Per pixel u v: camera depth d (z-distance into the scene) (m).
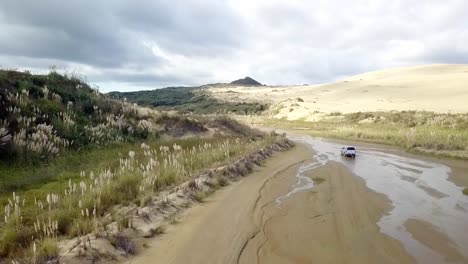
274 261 8.77
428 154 30.22
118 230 8.95
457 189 17.39
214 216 11.57
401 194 16.09
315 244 9.98
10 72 21.83
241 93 163.38
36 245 7.62
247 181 17.17
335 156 29.34
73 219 9.05
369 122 59.41
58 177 13.80
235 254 8.92
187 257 8.51
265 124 73.81
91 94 25.98
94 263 7.61
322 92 119.00
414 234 10.98
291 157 27.23
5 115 17.14
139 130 24.80
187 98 163.50
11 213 9.35
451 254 9.55
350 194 15.76
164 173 14.16
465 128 42.53
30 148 15.64
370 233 10.97
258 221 11.51
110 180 12.50
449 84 84.06
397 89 90.75
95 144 19.55
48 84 23.19
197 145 24.41
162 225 10.29
